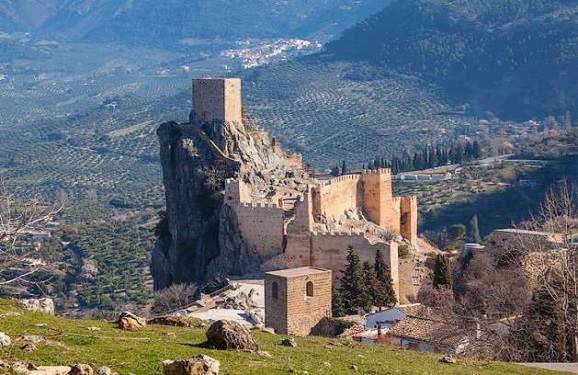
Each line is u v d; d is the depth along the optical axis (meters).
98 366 92.88
